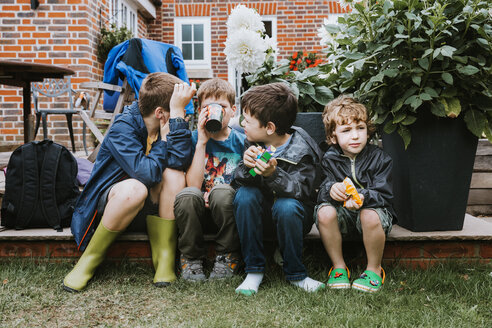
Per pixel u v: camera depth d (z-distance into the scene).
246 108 1.72
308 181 1.71
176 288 1.66
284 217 1.60
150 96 1.80
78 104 4.57
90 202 1.76
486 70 1.75
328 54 2.33
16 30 5.12
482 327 1.36
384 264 1.90
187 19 7.82
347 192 1.59
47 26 5.12
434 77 1.81
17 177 1.98
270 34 7.67
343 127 1.70
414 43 1.79
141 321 1.42
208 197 1.76
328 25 2.05
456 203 1.89
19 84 3.46
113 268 1.86
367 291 1.61
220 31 7.75
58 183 2.01
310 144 1.77
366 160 1.74
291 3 7.50
